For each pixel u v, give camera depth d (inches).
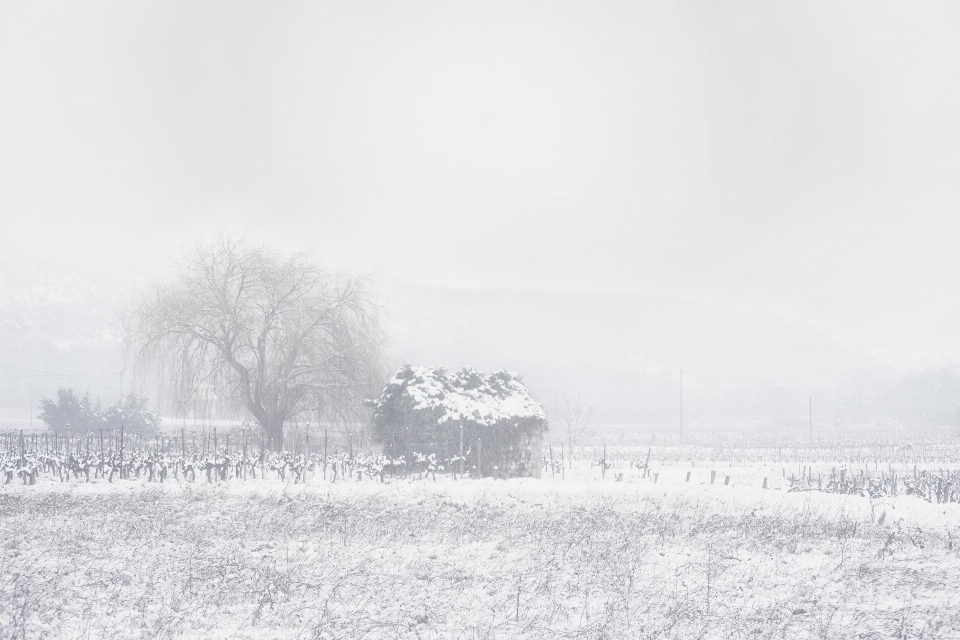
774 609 625.6
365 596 668.1
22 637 532.7
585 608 619.2
